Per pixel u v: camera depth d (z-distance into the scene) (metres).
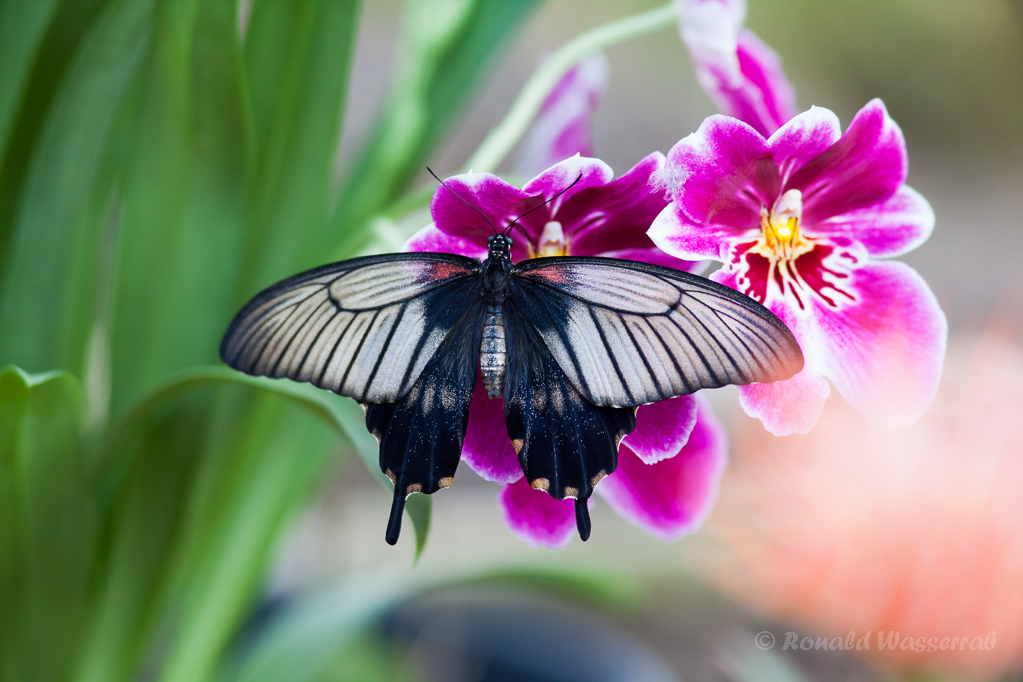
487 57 0.79
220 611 0.78
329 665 1.01
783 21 2.28
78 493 0.72
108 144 0.75
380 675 1.03
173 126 0.73
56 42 0.73
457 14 0.78
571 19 2.38
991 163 2.14
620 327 0.68
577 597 0.84
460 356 0.69
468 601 1.22
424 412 0.68
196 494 0.76
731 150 0.66
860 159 0.67
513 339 0.68
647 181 0.67
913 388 0.67
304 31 0.74
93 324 0.76
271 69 0.74
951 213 2.23
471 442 0.68
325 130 0.75
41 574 0.73
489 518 1.57
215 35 0.71
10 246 0.74
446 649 1.11
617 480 0.70
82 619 0.74
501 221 0.67
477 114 2.13
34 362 0.74
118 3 0.71
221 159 0.73
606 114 2.30
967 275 2.09
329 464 0.84
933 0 1.98
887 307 0.68
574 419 0.68
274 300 0.67
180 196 0.74
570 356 0.68
